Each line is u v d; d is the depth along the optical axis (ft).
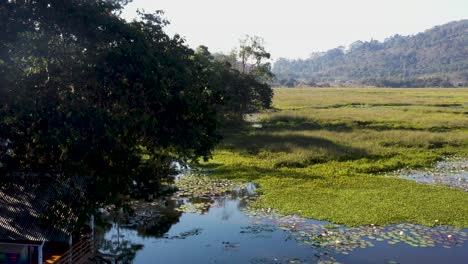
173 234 63.05
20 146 48.01
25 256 47.67
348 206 73.10
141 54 48.57
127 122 45.65
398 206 73.00
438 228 63.52
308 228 63.93
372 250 56.13
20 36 45.80
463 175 98.02
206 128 56.08
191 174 95.71
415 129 157.69
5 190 50.34
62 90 46.57
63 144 43.60
